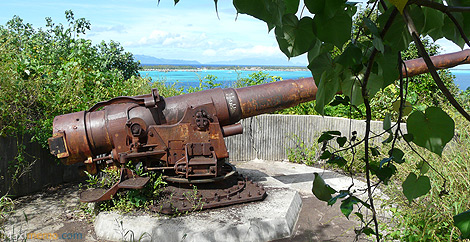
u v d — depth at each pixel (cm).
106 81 878
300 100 562
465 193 387
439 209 375
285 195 571
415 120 65
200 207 502
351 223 520
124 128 509
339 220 535
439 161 446
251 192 550
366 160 76
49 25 1224
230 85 1012
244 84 1020
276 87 555
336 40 55
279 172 796
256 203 533
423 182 74
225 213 498
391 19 61
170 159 509
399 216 408
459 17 68
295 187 696
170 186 537
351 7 63
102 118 516
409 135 65
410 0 55
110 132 509
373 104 861
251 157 882
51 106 692
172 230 452
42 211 562
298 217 548
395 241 424
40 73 747
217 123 516
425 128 64
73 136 505
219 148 515
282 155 891
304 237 486
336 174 764
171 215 488
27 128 644
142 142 508
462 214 64
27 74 716
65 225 514
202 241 443
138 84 933
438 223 358
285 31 56
